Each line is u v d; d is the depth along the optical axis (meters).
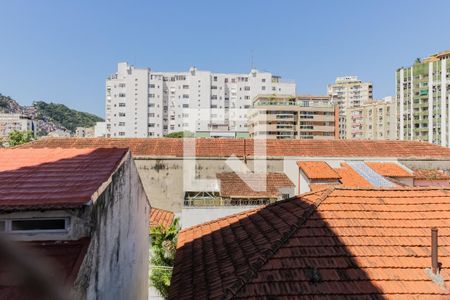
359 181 20.44
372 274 6.96
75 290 4.85
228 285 6.79
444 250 7.64
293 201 10.13
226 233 10.09
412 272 7.07
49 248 5.31
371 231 8.16
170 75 94.31
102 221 6.28
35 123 138.25
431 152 25.70
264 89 95.00
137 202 10.22
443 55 78.88
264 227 9.18
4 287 3.83
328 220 8.47
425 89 80.44
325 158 23.77
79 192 5.70
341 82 135.00
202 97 93.50
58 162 7.55
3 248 3.11
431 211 8.90
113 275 7.17
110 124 91.31
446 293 6.61
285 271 6.98
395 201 9.29
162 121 92.94
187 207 18.53
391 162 23.92
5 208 5.18
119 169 7.71
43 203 5.26
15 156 7.96
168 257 14.36
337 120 80.25
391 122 91.94
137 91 90.81
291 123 78.44
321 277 6.85
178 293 7.54
